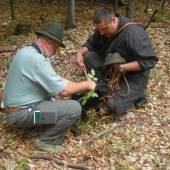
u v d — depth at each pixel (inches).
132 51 114.1
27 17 379.9
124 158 104.9
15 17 380.5
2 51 198.2
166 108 137.1
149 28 256.1
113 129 121.0
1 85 152.7
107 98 123.3
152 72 169.2
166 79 163.9
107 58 117.7
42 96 101.3
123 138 115.9
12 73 97.0
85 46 140.9
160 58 189.5
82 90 101.8
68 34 231.1
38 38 97.6
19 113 98.6
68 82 103.3
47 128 104.3
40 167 98.4
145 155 106.7
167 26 267.4
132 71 125.2
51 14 389.4
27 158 102.1
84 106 120.5
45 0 459.8
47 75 93.3
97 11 110.6
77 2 436.8
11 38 234.8
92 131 119.3
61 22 352.2
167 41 216.8
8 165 99.0
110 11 112.3
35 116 99.0
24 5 436.8
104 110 133.9
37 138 107.1
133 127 123.3
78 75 165.8
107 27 112.7
